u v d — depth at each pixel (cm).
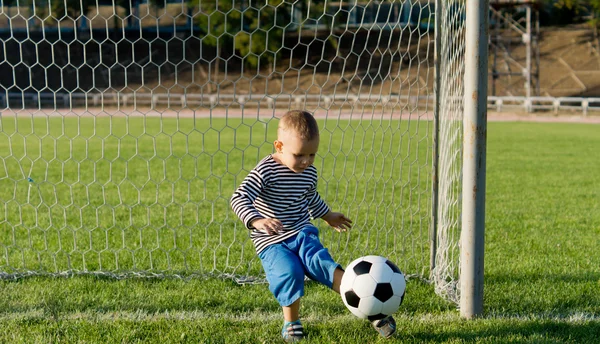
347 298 295
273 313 351
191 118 2342
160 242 521
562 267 454
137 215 637
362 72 2742
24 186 825
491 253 500
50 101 2856
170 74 3253
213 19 1764
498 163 1168
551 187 886
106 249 455
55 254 451
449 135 394
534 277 428
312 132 300
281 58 3172
